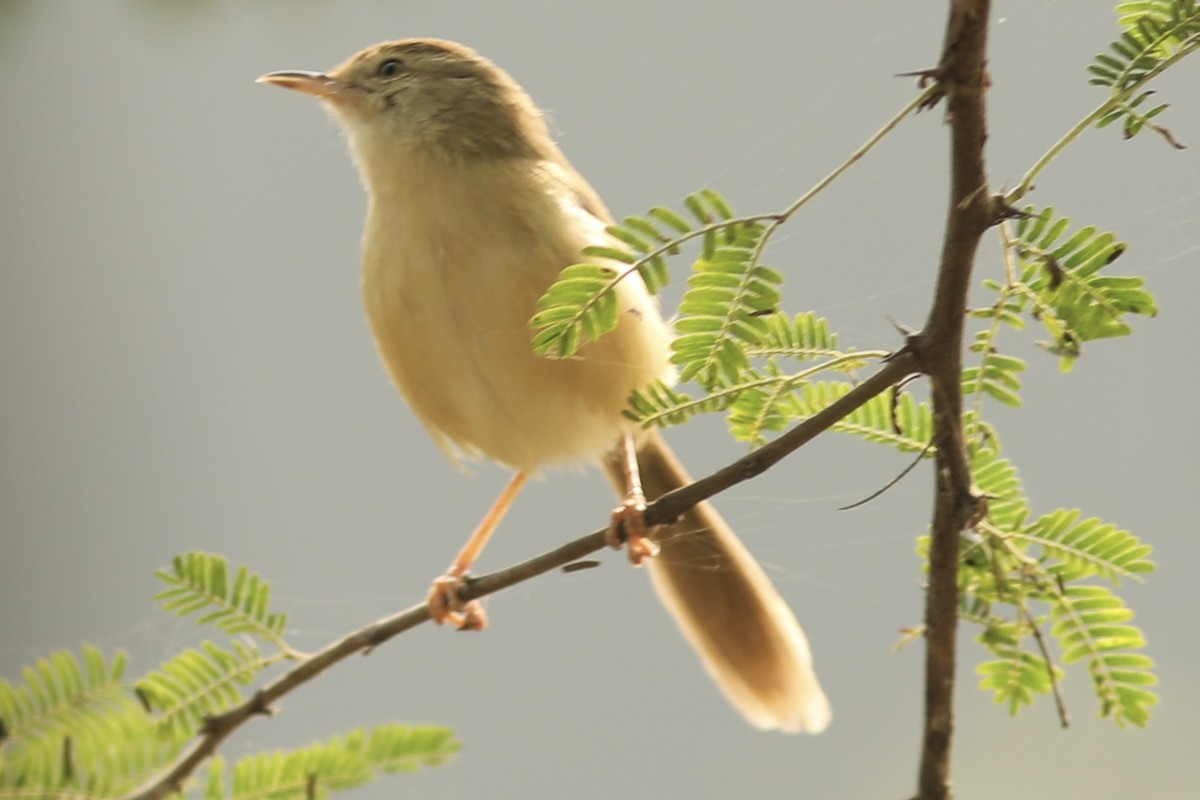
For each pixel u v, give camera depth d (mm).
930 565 4844
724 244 4406
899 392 4773
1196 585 11297
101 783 5246
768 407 5262
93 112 15375
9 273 15797
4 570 14797
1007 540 5281
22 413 15648
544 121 7980
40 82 14797
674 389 5043
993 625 5488
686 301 4516
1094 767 11953
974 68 4066
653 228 4402
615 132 10375
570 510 14344
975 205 4242
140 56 14742
